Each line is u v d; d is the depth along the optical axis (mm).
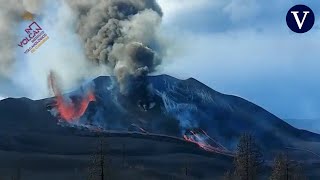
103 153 84312
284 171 93125
